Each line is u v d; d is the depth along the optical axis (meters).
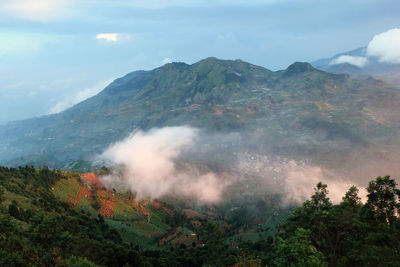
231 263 140.88
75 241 125.88
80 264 88.81
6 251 87.75
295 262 65.88
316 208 84.06
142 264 141.12
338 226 78.69
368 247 66.75
